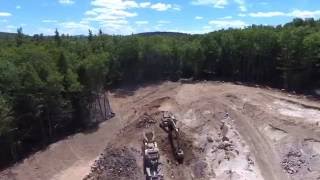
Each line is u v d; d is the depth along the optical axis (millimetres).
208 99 88688
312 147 67750
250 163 65625
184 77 121812
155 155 63312
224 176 63125
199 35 136250
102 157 69875
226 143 70062
